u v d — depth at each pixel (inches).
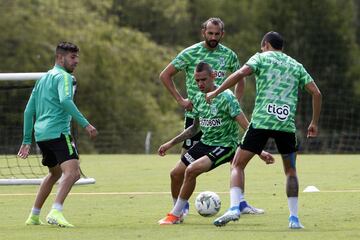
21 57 4537.4
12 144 3607.3
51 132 1162.0
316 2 4677.7
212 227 1132.5
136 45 4800.7
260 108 1093.1
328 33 4635.8
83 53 4571.9
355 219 1213.1
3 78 1758.1
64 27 4690.0
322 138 3934.5
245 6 5270.7
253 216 1269.7
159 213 1327.5
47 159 1188.5
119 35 4790.8
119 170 2250.2
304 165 2345.0
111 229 1121.4
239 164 1109.1
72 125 1839.3
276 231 1075.9
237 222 1191.6
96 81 4562.0
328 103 4456.2
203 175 2025.1
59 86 1153.4
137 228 1132.5
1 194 1651.1
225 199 1521.9
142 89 4729.3
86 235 1058.1
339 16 4665.4
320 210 1330.0
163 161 2613.2
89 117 4507.9
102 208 1402.6
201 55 1315.2
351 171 2119.8
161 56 4881.9
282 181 1845.5
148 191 1683.1
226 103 1186.0
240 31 5162.4
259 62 1090.1
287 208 1371.8
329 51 4608.8
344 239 994.7
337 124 4421.8
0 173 2247.8
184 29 5255.9
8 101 3617.1
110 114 4554.6
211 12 5324.8
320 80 4542.3
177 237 1026.1
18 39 4549.7
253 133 1096.2
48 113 1167.0
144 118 4576.8
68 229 1127.0
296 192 1113.4
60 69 1178.0
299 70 1097.4
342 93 4478.3
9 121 3607.3
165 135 4084.6
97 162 2596.0
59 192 1159.6
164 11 5113.2
